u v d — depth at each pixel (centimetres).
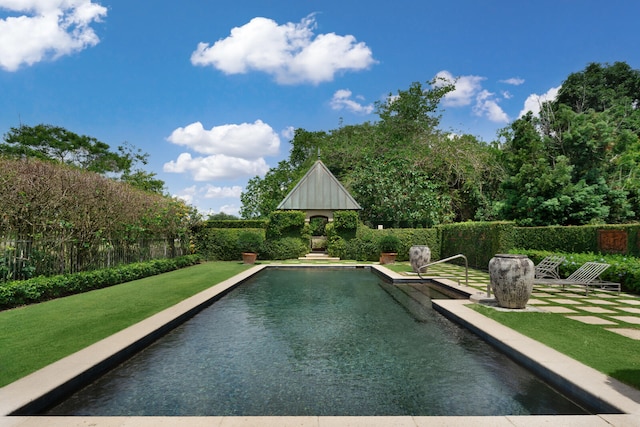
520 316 676
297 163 4825
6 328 593
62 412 343
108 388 400
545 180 1784
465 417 315
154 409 350
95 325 613
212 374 444
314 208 2427
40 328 592
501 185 2036
